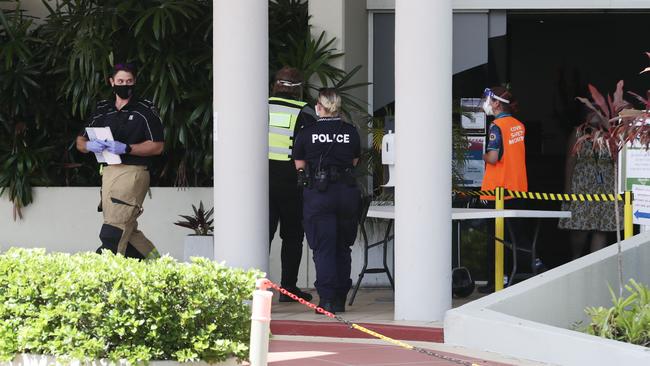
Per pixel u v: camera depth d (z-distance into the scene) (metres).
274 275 33.38
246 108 27.08
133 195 27.77
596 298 25.80
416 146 25.78
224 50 27.12
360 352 23.53
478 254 33.41
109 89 34.28
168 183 36.22
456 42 38.28
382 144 31.58
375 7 37.56
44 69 35.78
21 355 17.86
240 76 27.00
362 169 33.44
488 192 31.66
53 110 36.31
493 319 22.98
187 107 34.72
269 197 29.58
